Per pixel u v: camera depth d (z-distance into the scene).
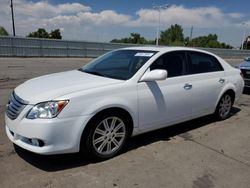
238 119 6.01
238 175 3.58
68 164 3.67
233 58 39.41
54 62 20.47
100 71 4.50
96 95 3.60
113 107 3.74
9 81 10.10
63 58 25.83
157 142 4.53
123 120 3.94
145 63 4.24
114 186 3.21
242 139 4.82
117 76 4.17
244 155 4.18
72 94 3.44
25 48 24.41
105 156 3.81
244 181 3.44
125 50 5.00
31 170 3.48
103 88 3.69
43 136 3.28
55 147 3.37
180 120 4.77
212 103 5.36
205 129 5.27
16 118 3.44
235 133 5.10
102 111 3.66
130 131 4.10
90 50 28.70
